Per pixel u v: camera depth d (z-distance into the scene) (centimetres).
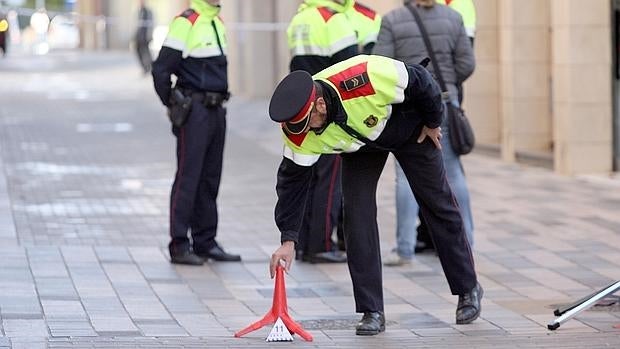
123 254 2770
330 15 2689
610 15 3825
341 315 2202
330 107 1814
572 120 3866
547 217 3181
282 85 1809
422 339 1961
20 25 14400
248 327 1970
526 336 1973
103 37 13575
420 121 1938
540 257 2691
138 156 4597
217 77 2689
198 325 2095
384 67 1838
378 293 2012
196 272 2608
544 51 4184
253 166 4359
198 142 2670
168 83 2667
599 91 3847
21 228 3073
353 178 2003
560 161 3922
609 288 2036
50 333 1989
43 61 11194
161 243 2928
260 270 2645
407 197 2636
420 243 2809
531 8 4172
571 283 2436
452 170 2552
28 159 4472
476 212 3281
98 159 4506
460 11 2744
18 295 2294
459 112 2541
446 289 2427
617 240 2864
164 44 2655
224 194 3734
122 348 1869
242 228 3177
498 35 4472
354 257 2006
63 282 2436
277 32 6950
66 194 3672
